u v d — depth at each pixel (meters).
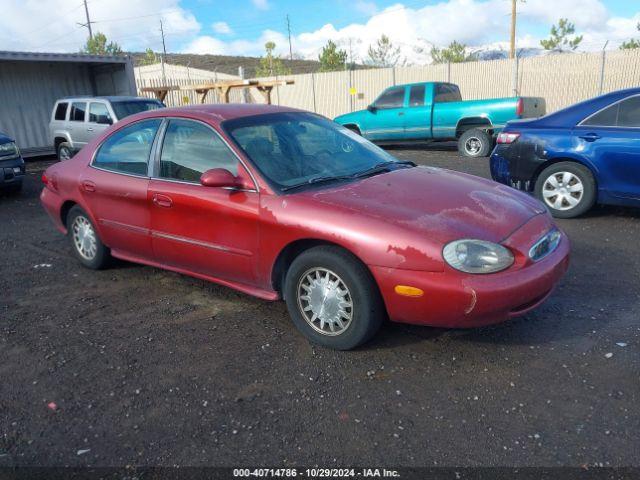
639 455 2.52
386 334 3.77
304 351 3.61
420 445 2.65
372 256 3.21
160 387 3.26
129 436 2.82
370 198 3.54
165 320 4.18
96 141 5.04
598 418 2.79
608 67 18.86
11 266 5.69
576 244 5.63
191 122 4.21
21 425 2.95
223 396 3.14
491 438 2.68
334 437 2.74
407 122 14.06
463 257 3.11
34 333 4.05
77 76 18.02
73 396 3.20
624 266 4.93
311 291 3.58
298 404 3.03
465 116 13.13
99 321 4.22
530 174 6.74
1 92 16.23
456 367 3.33
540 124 6.65
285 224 3.53
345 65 38.16
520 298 3.19
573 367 3.27
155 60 49.62
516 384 3.12
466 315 3.14
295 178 3.84
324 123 4.71
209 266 4.13
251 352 3.63
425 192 3.68
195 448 2.71
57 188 5.30
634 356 3.36
